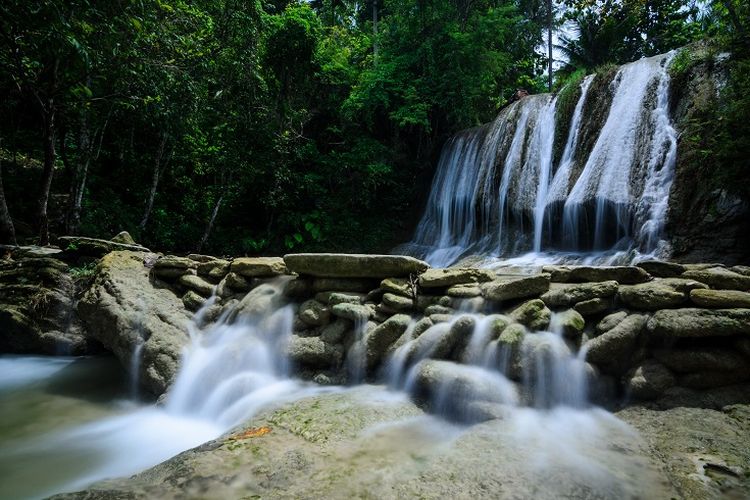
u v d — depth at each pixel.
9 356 5.86
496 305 3.70
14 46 6.85
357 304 4.11
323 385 3.84
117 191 14.51
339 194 16.34
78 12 6.76
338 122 17.59
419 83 16.16
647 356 3.24
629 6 17.38
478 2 17.33
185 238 14.58
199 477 2.18
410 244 15.38
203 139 14.71
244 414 3.43
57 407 4.10
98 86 9.25
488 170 12.89
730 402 2.88
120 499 2.01
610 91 9.80
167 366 4.21
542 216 10.60
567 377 3.17
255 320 4.48
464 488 2.04
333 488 2.07
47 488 2.65
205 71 10.95
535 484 2.05
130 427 3.62
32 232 10.45
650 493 2.00
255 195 15.95
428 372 3.23
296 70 15.73
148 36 8.38
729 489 2.04
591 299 3.46
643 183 8.45
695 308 3.12
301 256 4.51
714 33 9.40
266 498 2.00
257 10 12.86
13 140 12.84
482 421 2.86
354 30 21.45
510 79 22.31
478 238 13.09
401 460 2.36
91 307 4.93
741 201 6.85
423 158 17.23
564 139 10.65
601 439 2.59
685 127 7.90
